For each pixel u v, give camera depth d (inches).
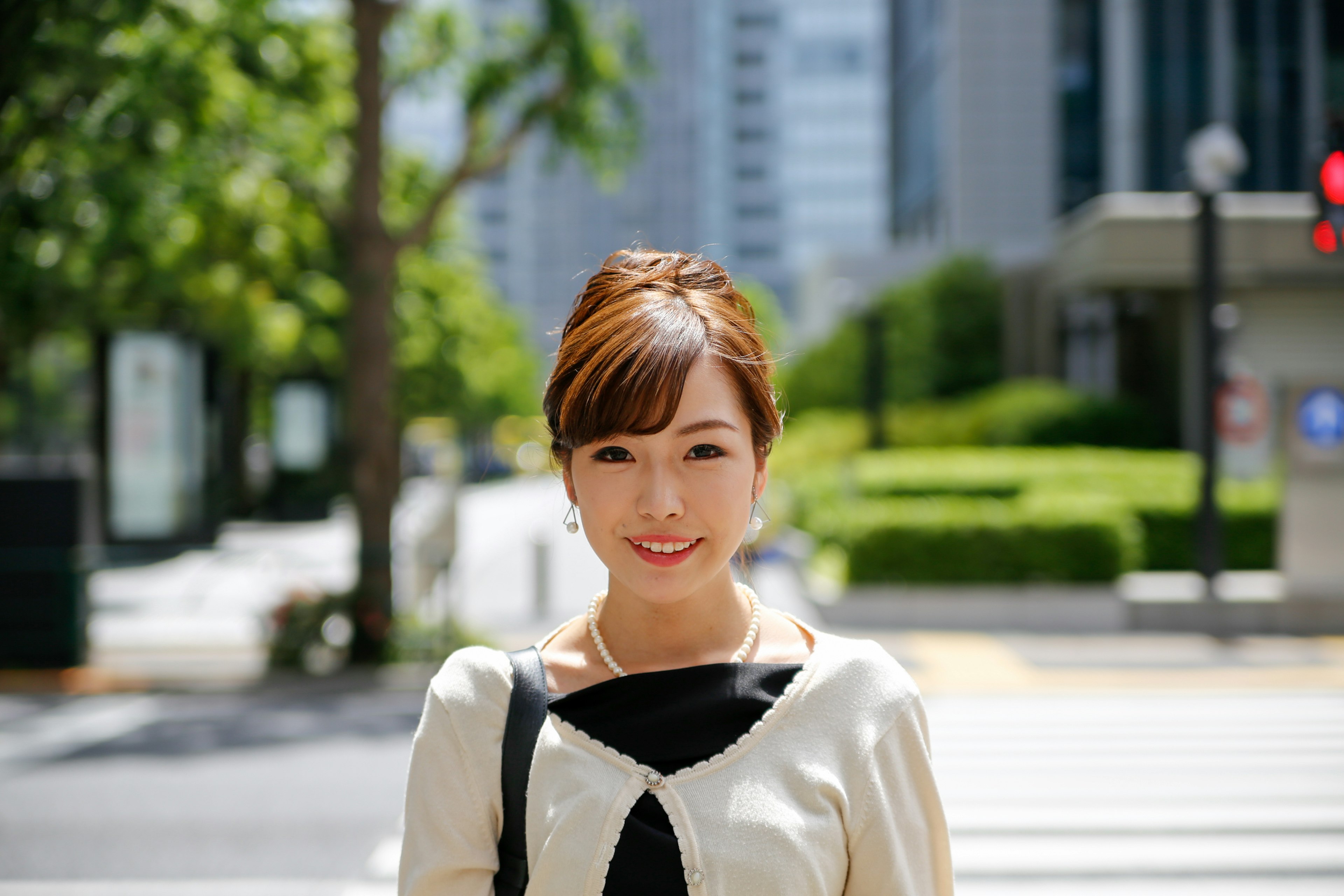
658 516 50.1
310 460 1069.8
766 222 4601.4
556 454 54.5
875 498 602.2
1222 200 729.6
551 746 51.7
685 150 4490.7
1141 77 1044.5
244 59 409.4
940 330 1059.9
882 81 4601.4
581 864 49.3
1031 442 778.8
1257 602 459.5
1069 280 828.0
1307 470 456.8
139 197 383.9
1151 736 296.5
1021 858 205.6
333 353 997.8
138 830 227.1
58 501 419.8
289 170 409.1
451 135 3070.9
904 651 422.9
